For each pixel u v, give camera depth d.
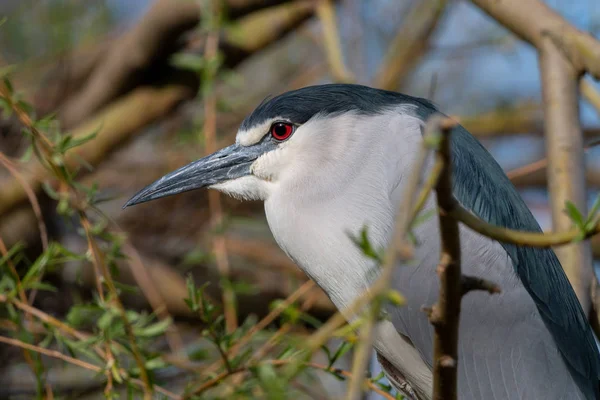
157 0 11.24
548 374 7.11
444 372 4.64
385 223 7.14
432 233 7.08
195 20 11.01
